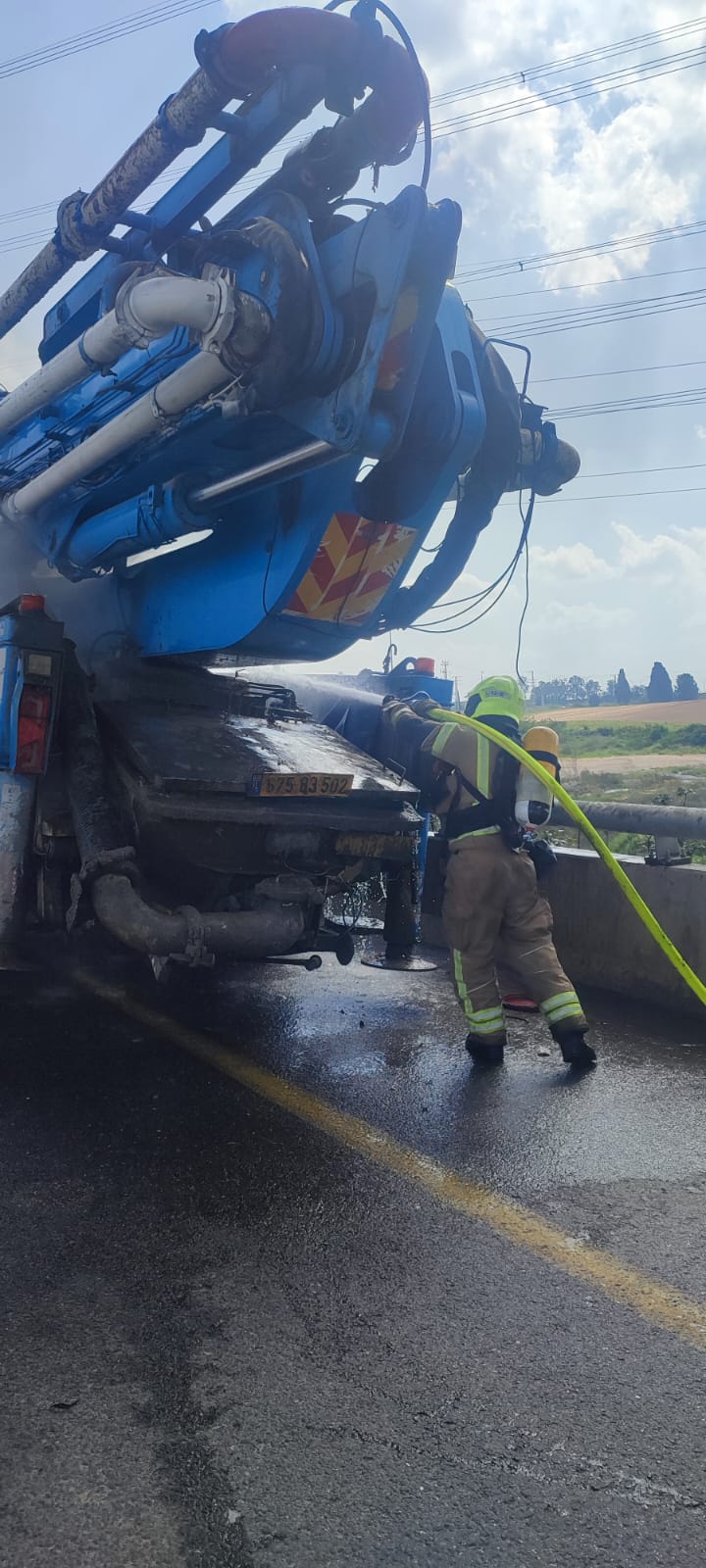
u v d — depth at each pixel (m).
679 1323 2.67
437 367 4.82
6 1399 2.26
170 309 4.28
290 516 5.27
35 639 5.42
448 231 4.15
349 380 4.24
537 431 5.46
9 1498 1.96
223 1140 3.79
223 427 5.03
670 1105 4.30
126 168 4.81
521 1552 1.89
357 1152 3.73
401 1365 2.45
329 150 4.42
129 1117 3.97
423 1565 1.85
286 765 5.46
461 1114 4.15
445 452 4.83
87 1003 5.68
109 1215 3.16
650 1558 1.89
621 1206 3.34
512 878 4.84
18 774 5.50
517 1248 3.05
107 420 5.82
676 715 31.31
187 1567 1.82
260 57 4.15
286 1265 2.90
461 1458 2.13
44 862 5.59
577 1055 4.79
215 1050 4.90
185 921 4.70
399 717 5.42
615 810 6.16
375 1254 2.98
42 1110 4.00
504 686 5.10
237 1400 2.29
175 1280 2.80
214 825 5.12
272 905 5.05
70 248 5.38
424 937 7.86
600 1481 2.08
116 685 6.14
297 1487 2.03
